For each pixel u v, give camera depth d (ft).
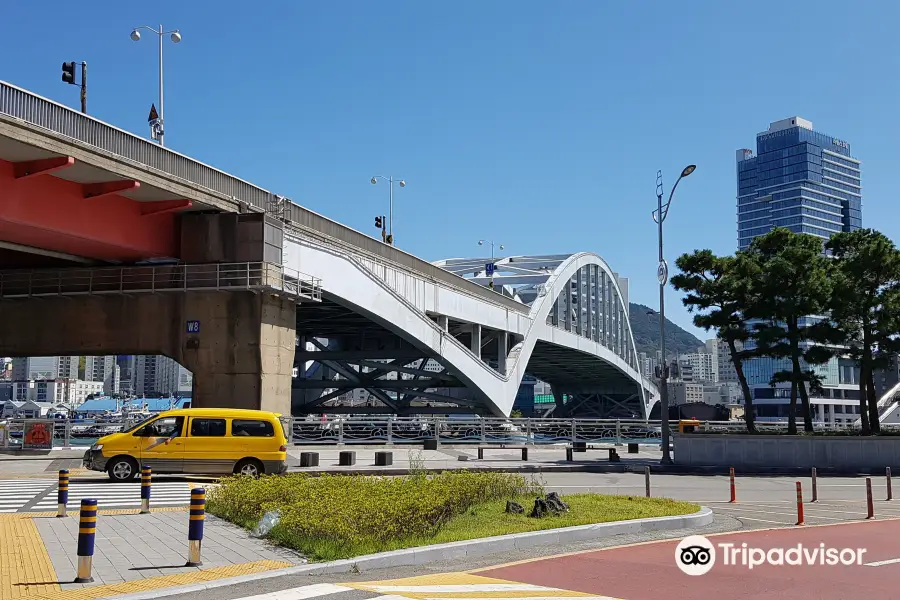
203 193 114.01
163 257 120.16
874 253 120.37
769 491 80.89
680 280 131.64
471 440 158.61
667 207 123.34
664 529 50.11
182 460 74.18
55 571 33.91
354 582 33.22
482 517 48.96
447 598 30.12
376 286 153.07
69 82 113.39
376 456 103.30
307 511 42.14
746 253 130.72
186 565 35.53
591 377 385.09
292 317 128.16
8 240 105.29
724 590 32.73
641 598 31.04
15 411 403.13
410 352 183.83
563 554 40.88
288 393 126.72
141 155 103.40
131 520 48.93
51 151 89.35
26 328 124.26
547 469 106.93
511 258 285.02
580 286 293.43
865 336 124.88
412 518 42.06
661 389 118.73
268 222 119.44
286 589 31.45
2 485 70.74
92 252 115.44
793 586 33.68
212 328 119.14
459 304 194.70
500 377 208.85
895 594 32.22
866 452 113.19
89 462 74.43
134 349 120.98
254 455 74.33
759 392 522.47
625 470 109.29
